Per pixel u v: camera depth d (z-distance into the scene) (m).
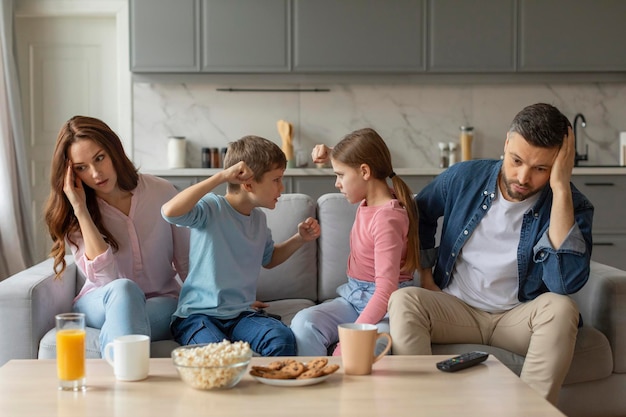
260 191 2.34
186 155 5.47
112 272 2.38
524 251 2.27
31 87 5.47
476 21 5.20
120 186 2.46
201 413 1.41
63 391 1.55
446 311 2.22
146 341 1.64
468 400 1.49
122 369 1.62
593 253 5.07
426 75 5.26
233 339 2.26
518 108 5.59
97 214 2.46
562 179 2.15
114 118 5.52
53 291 2.41
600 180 5.07
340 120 5.55
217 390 1.56
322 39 5.15
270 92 5.53
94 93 5.50
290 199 2.84
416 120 5.57
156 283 2.54
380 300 2.19
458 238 2.36
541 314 2.09
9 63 4.82
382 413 1.41
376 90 5.55
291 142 5.40
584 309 2.45
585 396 2.29
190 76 5.19
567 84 5.59
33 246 4.95
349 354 1.67
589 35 5.25
